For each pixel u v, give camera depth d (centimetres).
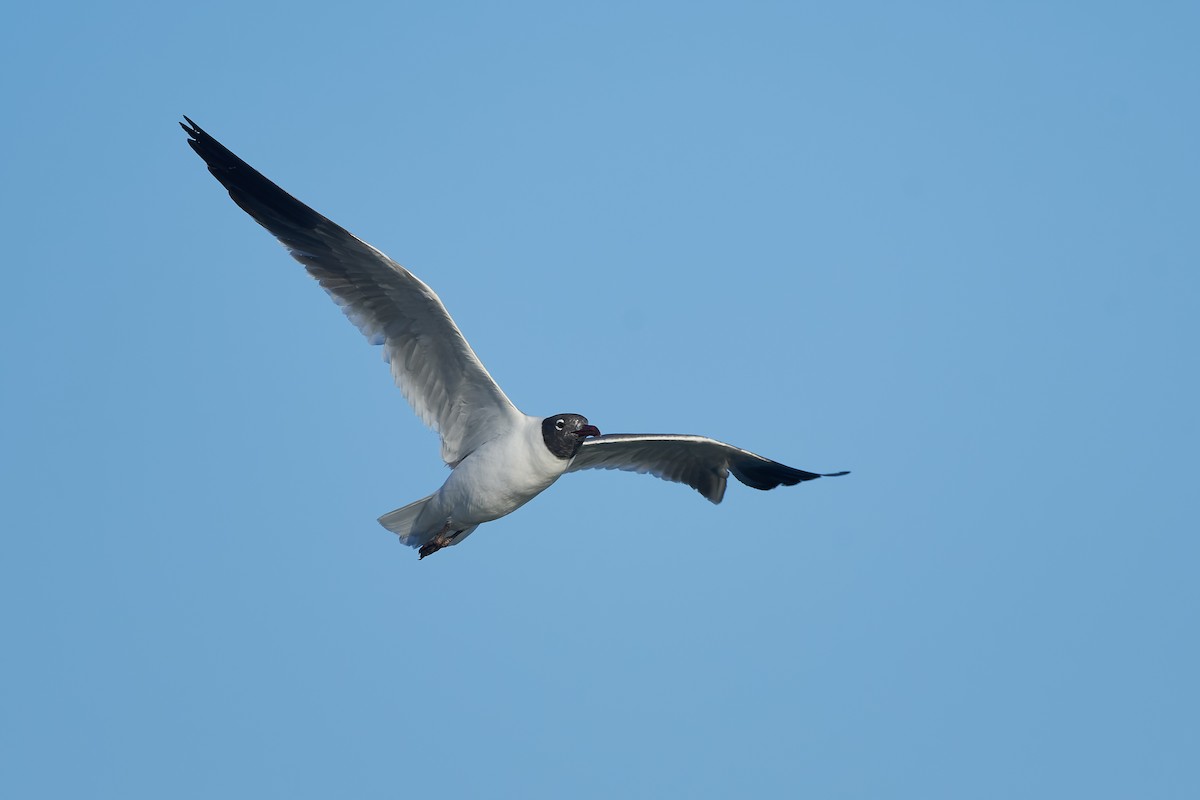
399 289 1467
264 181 1490
